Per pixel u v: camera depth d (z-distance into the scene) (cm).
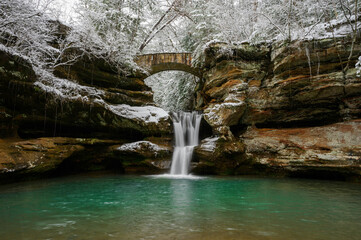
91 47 1089
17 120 825
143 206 491
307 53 983
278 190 669
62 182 796
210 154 998
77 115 973
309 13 1181
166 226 362
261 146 1014
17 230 340
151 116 1222
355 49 918
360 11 1050
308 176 905
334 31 992
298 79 1015
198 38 1794
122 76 1291
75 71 1099
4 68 710
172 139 1269
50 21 998
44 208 470
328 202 524
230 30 1362
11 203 502
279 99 1080
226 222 383
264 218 406
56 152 834
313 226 363
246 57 1173
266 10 1357
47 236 317
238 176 969
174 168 1085
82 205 497
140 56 1452
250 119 1152
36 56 875
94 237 314
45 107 870
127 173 1070
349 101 954
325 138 904
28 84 792
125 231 339
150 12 1836
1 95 743
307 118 1053
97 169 1153
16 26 805
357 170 772
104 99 1144
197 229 349
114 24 1346
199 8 1772
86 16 1150
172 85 2255
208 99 1434
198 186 737
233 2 1441
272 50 1115
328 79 957
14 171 681
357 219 400
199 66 1408
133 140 1226
